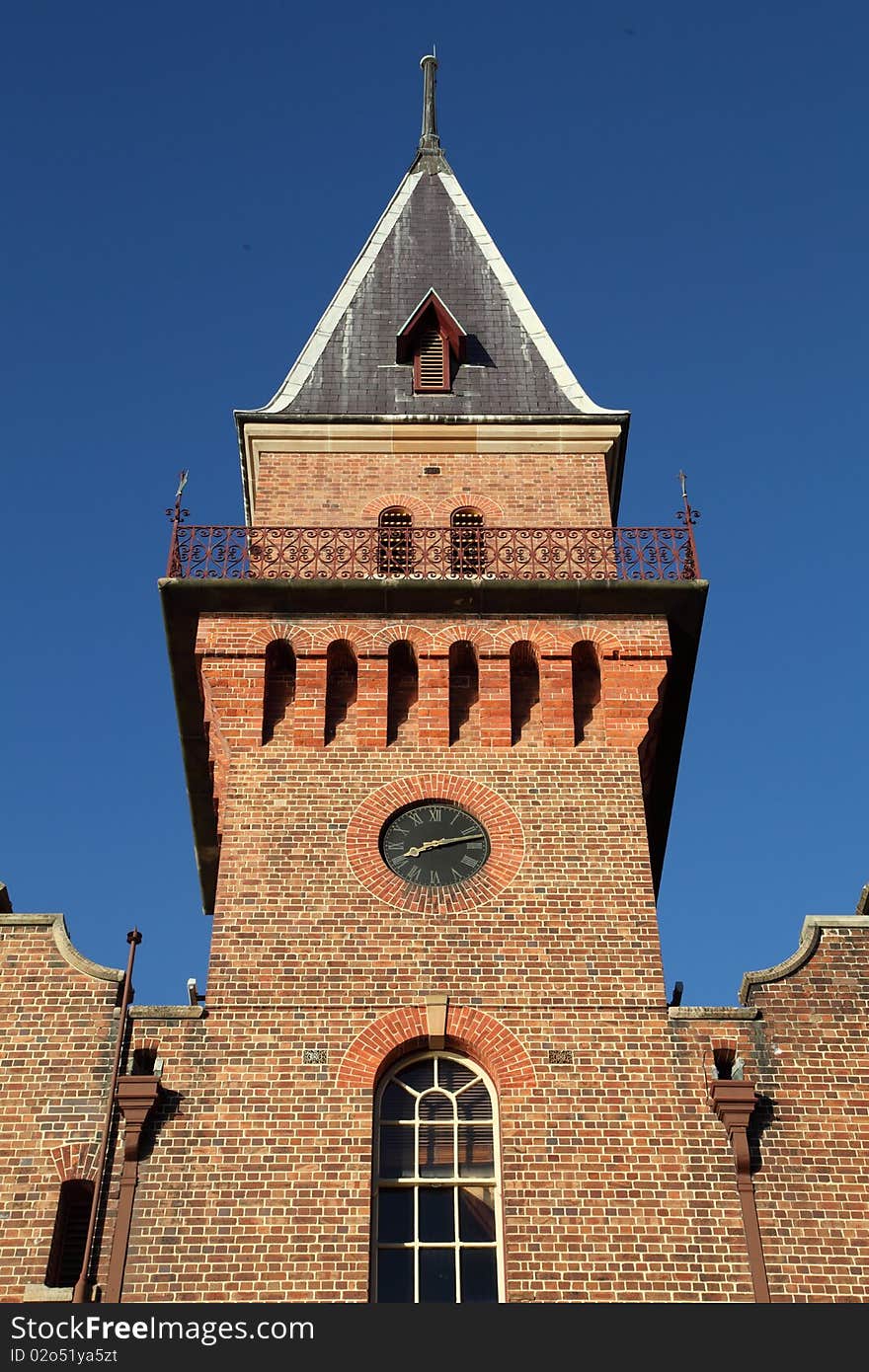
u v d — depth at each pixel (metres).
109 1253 22.69
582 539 31.17
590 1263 22.77
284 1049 24.86
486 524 32.75
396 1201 23.89
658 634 29.84
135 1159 23.55
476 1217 23.75
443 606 29.95
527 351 36.59
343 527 31.92
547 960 25.98
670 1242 22.98
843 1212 23.36
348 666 29.73
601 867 27.22
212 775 29.70
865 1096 24.59
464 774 28.31
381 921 26.39
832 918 26.47
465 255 39.44
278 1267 22.64
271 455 33.62
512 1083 24.58
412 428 33.94
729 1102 24.12
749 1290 22.55
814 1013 25.47
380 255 39.31
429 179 41.84
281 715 29.08
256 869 26.95
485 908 26.61
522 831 27.62
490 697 29.17
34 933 25.94
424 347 36.31
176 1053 24.75
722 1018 25.38
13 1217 23.05
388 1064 25.16
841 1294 22.53
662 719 30.89
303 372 35.81
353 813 27.73
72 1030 24.88
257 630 29.61
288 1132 23.98
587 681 29.78
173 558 30.23
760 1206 23.38
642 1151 23.88
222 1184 23.39
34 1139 23.80
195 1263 22.61
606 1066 24.78
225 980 25.58
